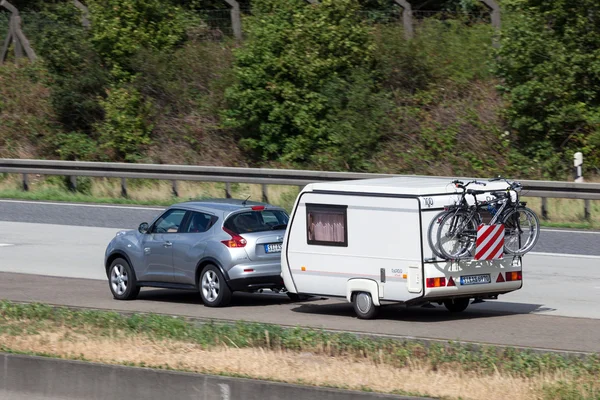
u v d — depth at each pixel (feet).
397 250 129.49
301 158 313.12
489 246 131.03
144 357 103.60
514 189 136.15
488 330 124.26
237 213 149.89
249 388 85.10
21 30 407.23
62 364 93.86
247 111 323.98
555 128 287.07
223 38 379.96
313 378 92.53
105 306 149.07
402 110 313.32
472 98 313.94
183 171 279.90
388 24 352.08
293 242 140.15
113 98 341.62
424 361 100.42
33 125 361.10
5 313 132.05
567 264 180.96
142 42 360.48
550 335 120.06
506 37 299.58
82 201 286.87
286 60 321.11
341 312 142.00
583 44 296.92
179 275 151.84
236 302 153.79
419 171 293.84
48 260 195.42
